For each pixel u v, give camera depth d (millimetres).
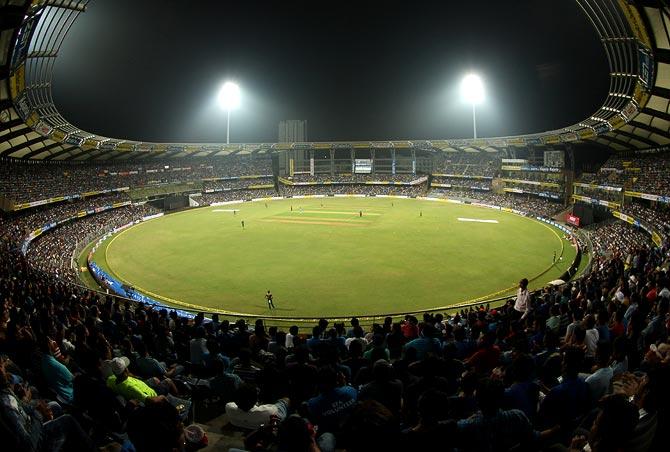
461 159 120312
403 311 37562
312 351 14102
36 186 74125
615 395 4375
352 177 130625
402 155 135000
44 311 16688
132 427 4105
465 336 15938
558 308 17531
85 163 93625
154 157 109688
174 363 14609
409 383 9039
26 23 31688
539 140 84812
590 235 59781
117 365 8141
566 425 6703
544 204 85500
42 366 8828
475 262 52219
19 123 50781
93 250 62469
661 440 4289
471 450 5594
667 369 4781
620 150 75375
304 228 74812
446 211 91750
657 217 51844
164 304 40312
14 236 55156
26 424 5148
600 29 44906
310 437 4387
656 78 37969
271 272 49656
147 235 72188
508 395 7281
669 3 26422
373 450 4047
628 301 16359
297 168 137500
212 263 53875
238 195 119125
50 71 50656
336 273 48812
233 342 15031
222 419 9445
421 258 54375
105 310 19891
